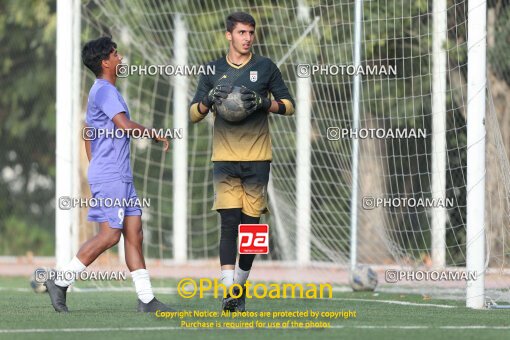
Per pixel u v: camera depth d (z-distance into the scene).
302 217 44.75
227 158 25.00
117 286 39.34
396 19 40.19
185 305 28.38
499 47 48.62
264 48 45.09
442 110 36.56
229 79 25.38
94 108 25.45
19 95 67.12
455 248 42.25
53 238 66.69
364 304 29.73
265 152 25.17
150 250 59.75
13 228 66.19
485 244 30.38
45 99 66.94
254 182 25.11
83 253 25.66
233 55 25.48
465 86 43.38
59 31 36.34
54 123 66.69
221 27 46.53
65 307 25.95
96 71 25.78
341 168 40.12
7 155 67.56
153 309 25.62
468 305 28.59
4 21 66.62
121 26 46.78
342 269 48.44
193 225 58.06
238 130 25.02
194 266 55.28
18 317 24.33
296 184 44.56
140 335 20.48
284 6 45.03
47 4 66.00
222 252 25.16
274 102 25.03
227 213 25.22
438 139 36.66
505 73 48.94
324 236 44.91
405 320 24.17
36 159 67.25
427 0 36.78
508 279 37.41
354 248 38.09
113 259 54.03
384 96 42.22
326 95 40.44
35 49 66.94
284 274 48.22
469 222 28.64
